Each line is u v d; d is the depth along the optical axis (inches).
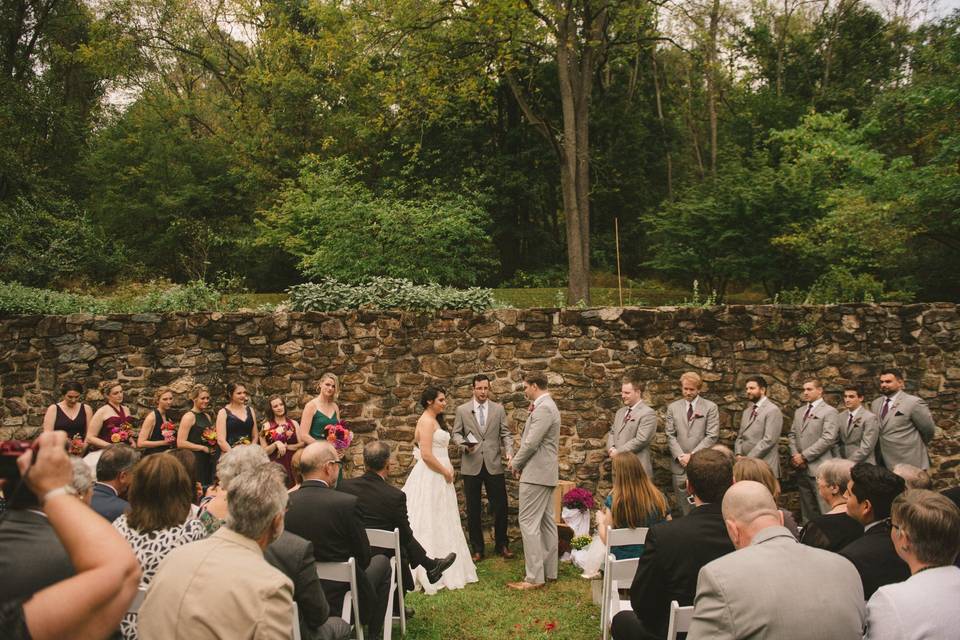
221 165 825.5
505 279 817.5
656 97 925.2
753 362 308.0
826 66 884.0
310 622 123.6
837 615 87.2
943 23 500.7
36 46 823.1
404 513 189.2
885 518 123.2
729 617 87.8
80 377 321.4
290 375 316.8
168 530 117.8
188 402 317.7
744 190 568.1
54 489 56.8
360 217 548.4
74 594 52.7
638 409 275.6
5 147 674.2
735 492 101.3
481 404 270.4
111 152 789.9
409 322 314.7
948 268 522.6
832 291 497.0
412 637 187.0
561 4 561.3
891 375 272.4
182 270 770.2
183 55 898.7
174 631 85.9
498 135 828.6
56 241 609.6
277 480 97.6
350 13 583.8
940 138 492.4
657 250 661.3
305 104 780.0
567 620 200.8
